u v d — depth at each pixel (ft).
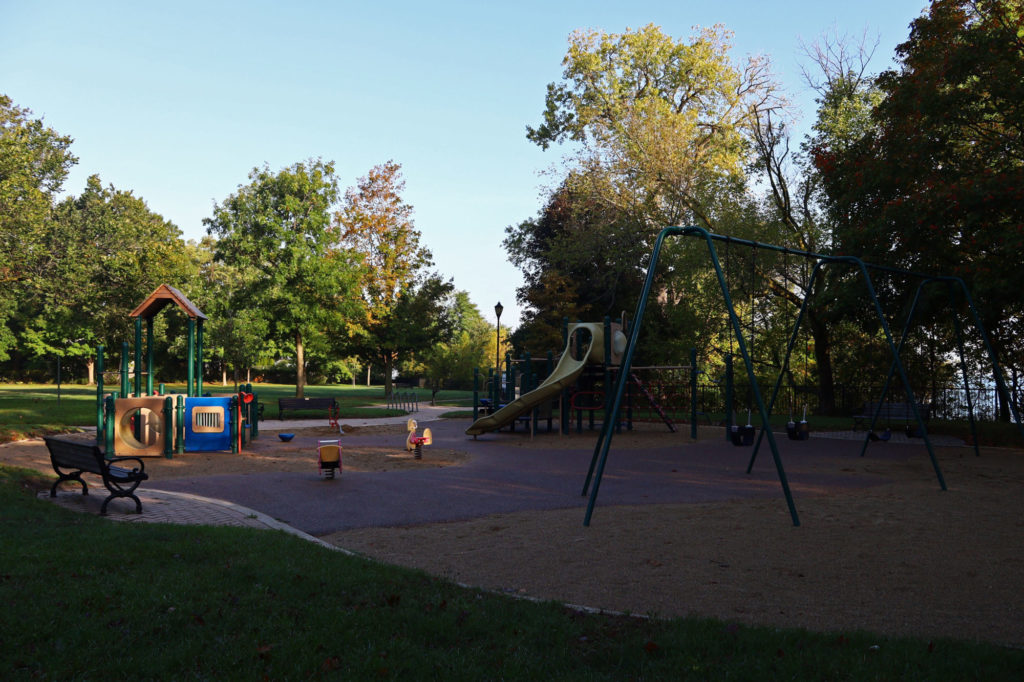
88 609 17.43
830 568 23.63
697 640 16.30
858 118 95.50
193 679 14.10
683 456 58.29
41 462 47.55
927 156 67.15
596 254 127.34
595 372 80.48
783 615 19.02
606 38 133.69
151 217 263.29
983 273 62.69
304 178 132.36
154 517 30.99
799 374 115.24
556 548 26.43
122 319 181.88
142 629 16.37
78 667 14.46
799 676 14.44
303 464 51.78
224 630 16.55
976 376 91.66
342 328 142.41
